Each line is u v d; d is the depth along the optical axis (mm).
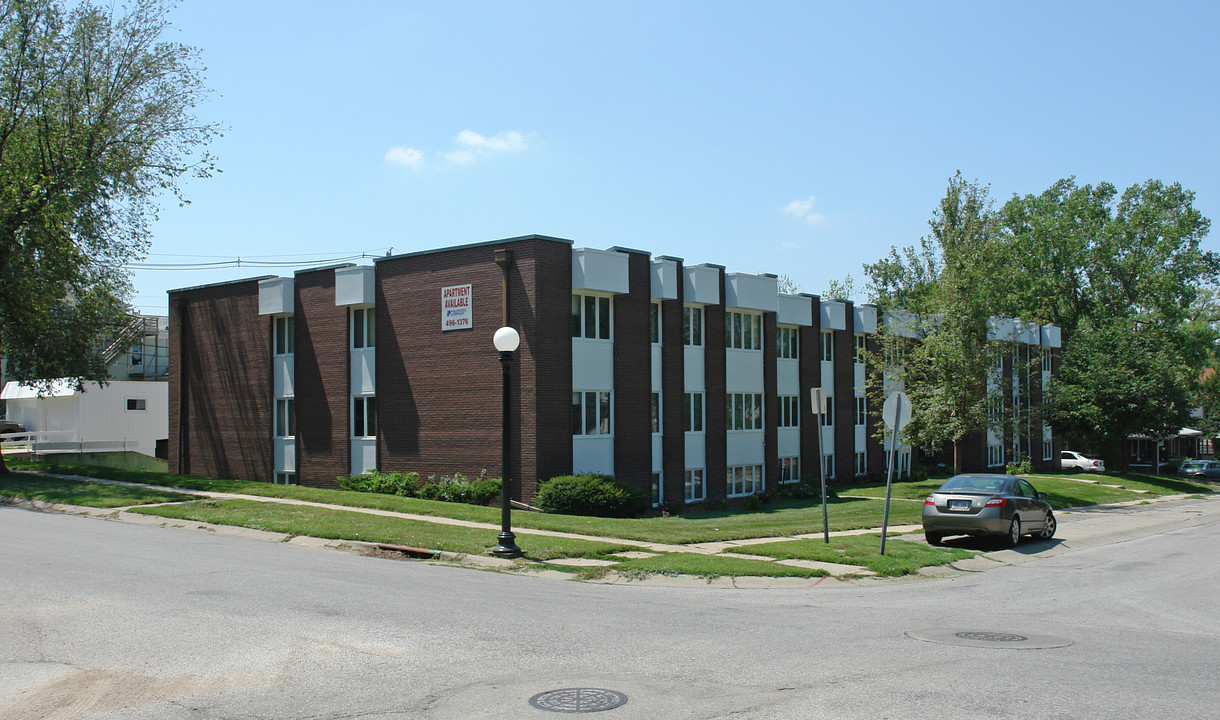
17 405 48406
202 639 8328
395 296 26812
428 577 12922
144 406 46438
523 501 23562
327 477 28375
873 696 6551
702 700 6438
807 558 15562
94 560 13273
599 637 8758
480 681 6965
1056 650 8422
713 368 29828
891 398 16234
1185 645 8867
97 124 26984
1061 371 49906
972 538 20344
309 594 10891
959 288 32062
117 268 30578
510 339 15211
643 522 20375
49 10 26312
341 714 6078
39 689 6645
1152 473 62188
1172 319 60094
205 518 18781
